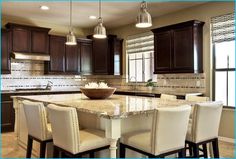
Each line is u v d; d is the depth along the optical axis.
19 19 5.90
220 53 4.64
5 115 5.20
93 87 3.31
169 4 4.79
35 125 2.88
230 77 4.50
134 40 6.43
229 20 4.41
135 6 4.88
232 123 4.38
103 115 2.11
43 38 5.85
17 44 5.47
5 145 4.13
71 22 6.28
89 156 2.77
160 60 5.24
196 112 2.51
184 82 5.18
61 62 6.18
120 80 6.88
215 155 2.74
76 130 2.25
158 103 2.82
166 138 2.20
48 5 4.80
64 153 2.55
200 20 4.86
